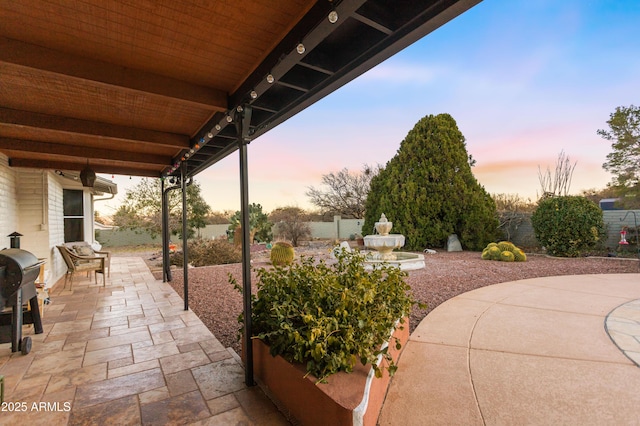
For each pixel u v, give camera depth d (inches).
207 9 60.8
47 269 216.5
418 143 409.1
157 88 87.6
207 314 154.4
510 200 481.7
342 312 77.0
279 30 68.3
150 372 94.9
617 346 101.7
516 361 93.9
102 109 112.3
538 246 368.5
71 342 119.3
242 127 92.8
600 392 75.9
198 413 74.1
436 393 78.3
